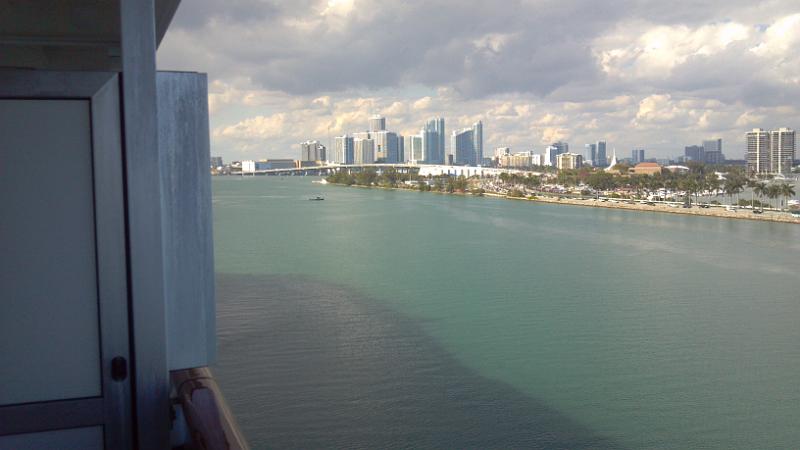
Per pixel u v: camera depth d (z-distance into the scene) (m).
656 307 29.69
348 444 14.88
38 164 1.48
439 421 16.28
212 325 1.77
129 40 1.49
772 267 40.19
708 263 41.59
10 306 1.49
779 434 16.31
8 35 2.03
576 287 33.69
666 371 20.98
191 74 1.72
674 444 15.69
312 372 19.45
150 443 1.55
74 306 1.52
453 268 38.28
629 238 53.38
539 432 15.91
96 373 1.54
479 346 22.98
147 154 1.51
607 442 15.59
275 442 14.91
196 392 1.48
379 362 20.66
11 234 1.48
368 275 35.59
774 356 22.70
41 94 1.46
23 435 1.50
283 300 28.84
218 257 41.22
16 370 1.50
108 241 1.52
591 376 20.27
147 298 1.53
